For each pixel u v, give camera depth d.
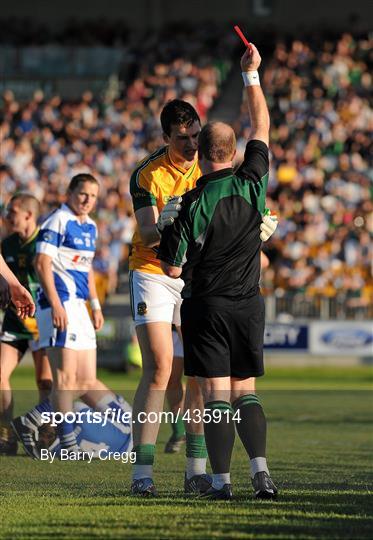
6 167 107.25
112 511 18.95
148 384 22.27
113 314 79.44
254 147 20.81
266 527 17.06
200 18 143.50
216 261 20.02
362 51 129.62
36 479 25.28
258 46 136.38
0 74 133.62
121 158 110.62
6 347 32.75
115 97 128.75
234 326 20.19
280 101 118.81
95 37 143.62
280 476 25.89
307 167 106.88
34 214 33.12
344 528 17.02
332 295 85.12
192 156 22.72
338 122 114.56
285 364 84.75
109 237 95.12
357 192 103.19
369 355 84.50
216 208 19.92
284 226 97.81
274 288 91.50
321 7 140.25
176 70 127.50
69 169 108.25
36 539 16.27
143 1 145.38
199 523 17.47
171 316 22.66
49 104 124.94
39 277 30.30
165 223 20.08
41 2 147.12
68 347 30.22
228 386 20.38
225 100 126.56
